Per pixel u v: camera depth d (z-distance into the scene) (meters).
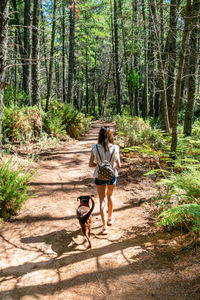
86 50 31.03
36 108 10.34
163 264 2.72
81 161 8.12
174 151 6.27
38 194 5.35
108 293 2.42
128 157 8.01
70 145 10.62
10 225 4.05
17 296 2.48
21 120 9.38
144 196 4.99
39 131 10.23
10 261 3.10
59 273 2.83
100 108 43.25
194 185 3.56
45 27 16.17
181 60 5.66
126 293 2.38
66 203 4.99
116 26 21.89
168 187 4.18
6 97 11.60
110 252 3.17
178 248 2.99
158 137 9.00
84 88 45.78
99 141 3.76
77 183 6.12
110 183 3.71
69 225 4.11
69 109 13.34
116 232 3.74
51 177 6.41
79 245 3.47
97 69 40.47
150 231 3.60
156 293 2.32
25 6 15.06
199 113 18.61
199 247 2.89
